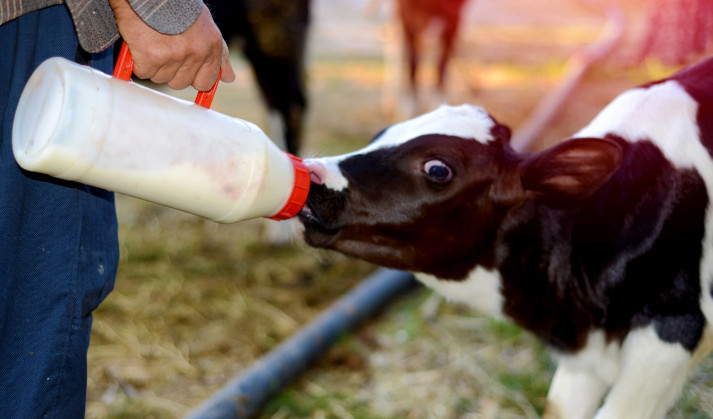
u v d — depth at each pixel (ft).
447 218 6.34
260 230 13.71
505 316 7.03
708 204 6.31
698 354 6.35
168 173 4.57
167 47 4.45
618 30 29.81
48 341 4.88
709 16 7.81
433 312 10.80
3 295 4.80
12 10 4.29
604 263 6.42
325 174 6.12
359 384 9.29
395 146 6.25
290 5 13.00
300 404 8.80
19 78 4.65
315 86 22.95
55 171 4.23
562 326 6.82
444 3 19.26
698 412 7.95
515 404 8.79
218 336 10.38
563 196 6.25
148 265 12.30
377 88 23.06
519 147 16.78
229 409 8.13
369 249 6.46
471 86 22.89
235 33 12.92
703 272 6.27
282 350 9.32
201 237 13.35
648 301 6.24
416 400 8.93
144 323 10.61
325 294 11.75
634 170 6.36
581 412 7.10
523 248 6.59
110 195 5.53
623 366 6.29
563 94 21.22
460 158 6.18
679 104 6.57
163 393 9.03
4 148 4.66
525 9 39.47
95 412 8.55
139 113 4.44
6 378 4.91
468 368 9.49
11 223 4.69
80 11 4.29
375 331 10.51
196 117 4.73
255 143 4.91
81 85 4.18
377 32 31.04
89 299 5.23
